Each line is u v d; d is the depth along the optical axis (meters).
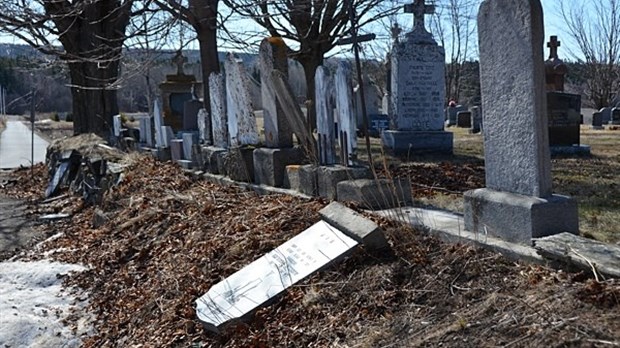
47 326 5.93
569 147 13.00
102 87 21.12
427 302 4.12
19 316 6.11
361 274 4.71
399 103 13.95
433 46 14.05
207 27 16.83
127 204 9.34
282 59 8.17
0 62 88.31
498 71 4.78
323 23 19.94
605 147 14.73
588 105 44.44
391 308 4.21
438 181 9.04
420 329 3.82
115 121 20.27
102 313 6.15
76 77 22.17
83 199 12.77
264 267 5.30
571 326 3.19
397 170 9.98
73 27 21.03
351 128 7.20
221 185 9.13
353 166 7.18
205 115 11.30
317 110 7.73
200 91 21.12
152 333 5.25
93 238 8.63
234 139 9.55
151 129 15.48
